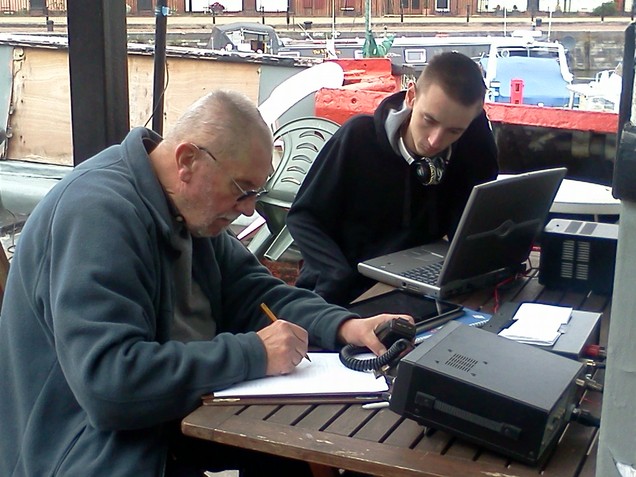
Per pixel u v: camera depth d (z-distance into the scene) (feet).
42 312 5.50
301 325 6.37
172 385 5.19
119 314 5.25
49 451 5.55
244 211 5.92
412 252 8.23
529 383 4.67
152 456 5.43
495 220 7.13
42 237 5.53
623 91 3.20
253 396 5.24
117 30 9.55
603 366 5.77
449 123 8.02
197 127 5.69
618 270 3.26
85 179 5.66
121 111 9.77
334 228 8.80
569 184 9.91
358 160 8.59
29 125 15.38
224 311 6.82
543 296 7.59
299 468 6.55
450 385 4.64
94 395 5.12
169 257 5.85
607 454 3.43
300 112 13.73
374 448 4.70
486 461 4.58
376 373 5.60
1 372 5.79
